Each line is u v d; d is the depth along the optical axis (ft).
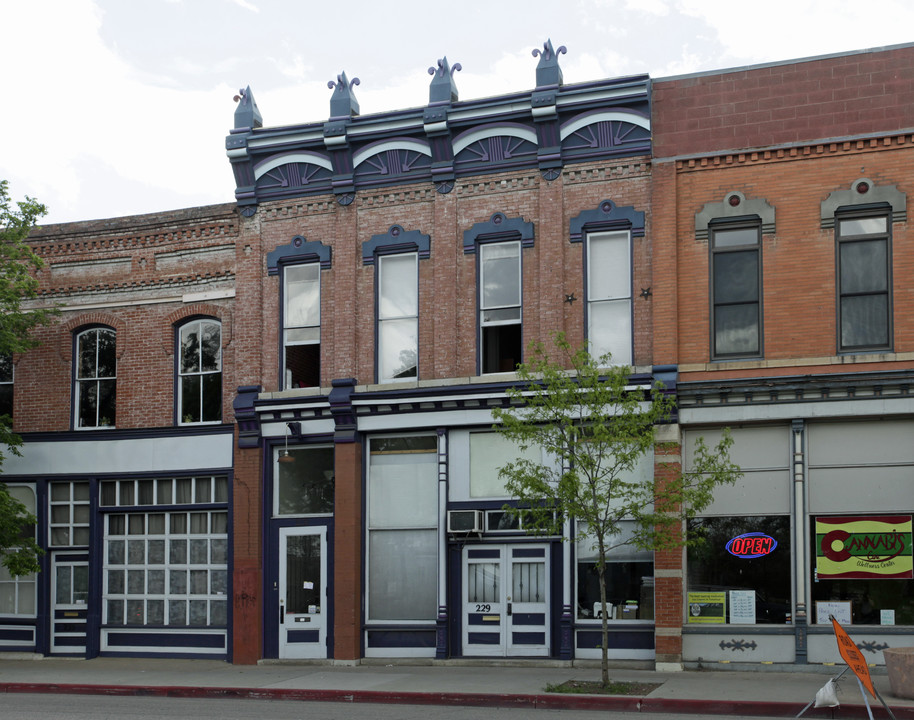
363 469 72.28
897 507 61.16
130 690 60.85
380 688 57.47
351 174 74.08
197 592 76.59
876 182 63.05
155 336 79.51
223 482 76.59
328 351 73.72
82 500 79.92
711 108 66.54
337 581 70.74
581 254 68.44
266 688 58.70
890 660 51.83
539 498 58.80
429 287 71.92
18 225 75.05
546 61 69.92
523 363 65.00
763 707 49.47
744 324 65.00
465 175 71.51
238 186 77.10
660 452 64.34
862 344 62.80
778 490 63.36
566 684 57.00
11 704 55.93
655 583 63.72
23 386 82.12
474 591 69.05
